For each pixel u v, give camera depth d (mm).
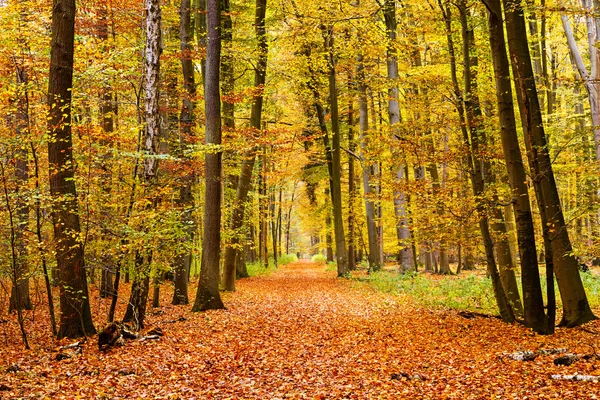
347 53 18016
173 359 8445
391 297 16359
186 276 16219
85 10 14078
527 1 10508
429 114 14156
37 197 8836
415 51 18078
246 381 7320
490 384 6762
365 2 16703
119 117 16156
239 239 18797
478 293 15516
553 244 11031
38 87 9914
